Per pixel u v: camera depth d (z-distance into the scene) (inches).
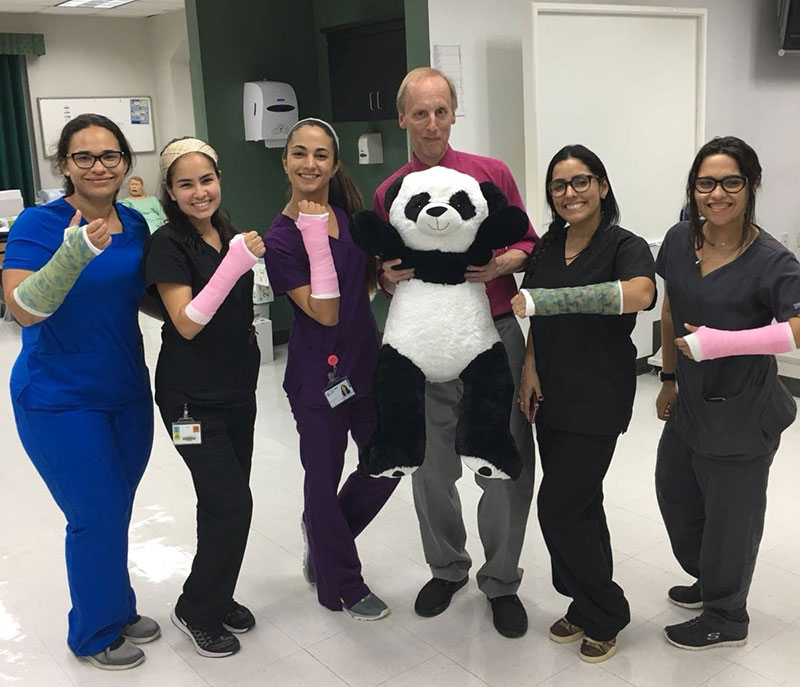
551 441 94.1
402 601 110.2
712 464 90.6
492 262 91.0
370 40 208.2
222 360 95.5
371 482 109.4
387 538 127.3
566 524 91.0
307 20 239.5
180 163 91.0
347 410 104.1
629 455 156.4
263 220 241.9
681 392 93.0
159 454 167.3
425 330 89.7
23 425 92.6
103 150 88.4
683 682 90.7
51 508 143.1
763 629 99.8
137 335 97.0
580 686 90.9
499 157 185.9
